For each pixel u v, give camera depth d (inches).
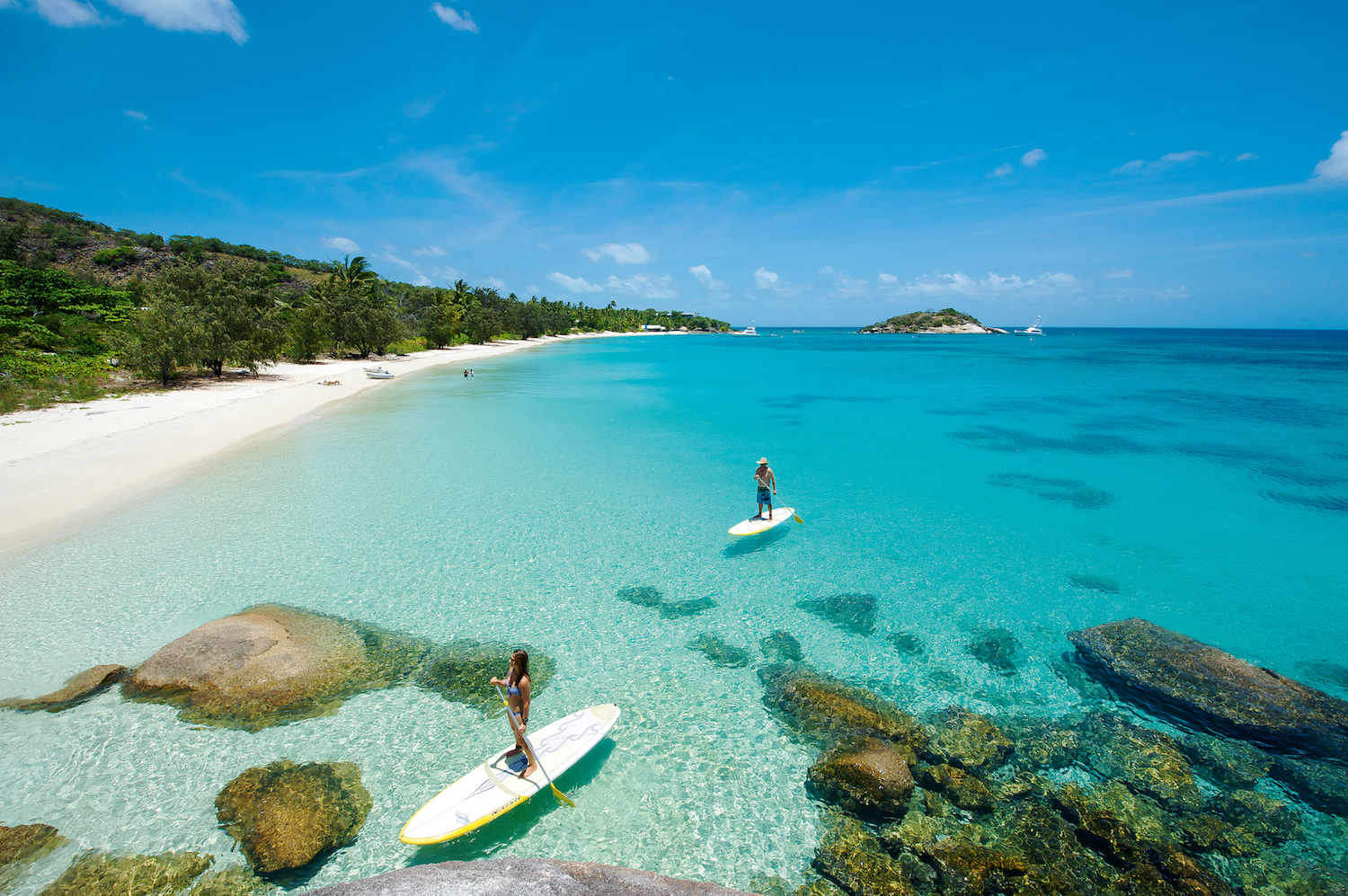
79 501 658.2
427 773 287.4
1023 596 478.6
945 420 1295.5
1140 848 243.8
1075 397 1674.5
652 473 834.8
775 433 1129.4
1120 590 487.5
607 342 5708.7
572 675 372.8
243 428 1064.2
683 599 472.7
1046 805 267.7
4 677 351.6
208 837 245.9
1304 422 1249.4
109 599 450.3
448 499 705.6
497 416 1300.4
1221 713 325.1
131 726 311.0
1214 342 6653.5
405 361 2498.8
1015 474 836.0
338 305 2224.4
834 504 700.0
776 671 376.8
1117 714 331.3
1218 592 484.1
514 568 522.6
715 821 264.4
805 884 233.6
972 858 239.5
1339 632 426.0
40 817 253.9
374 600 459.5
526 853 246.7
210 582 480.4
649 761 299.7
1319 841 249.0
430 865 209.2
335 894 189.2
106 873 228.1
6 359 1315.2
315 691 345.4
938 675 373.1
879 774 275.6
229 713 323.6
